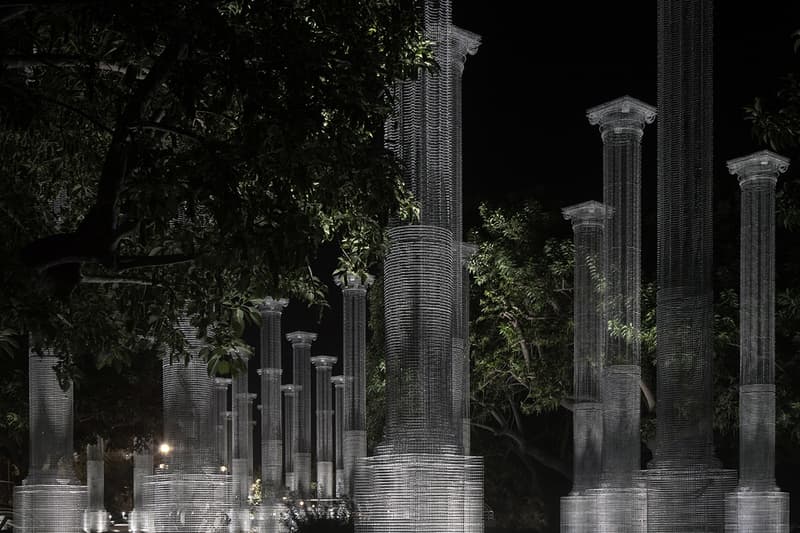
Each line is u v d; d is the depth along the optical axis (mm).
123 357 11398
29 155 11547
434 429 11852
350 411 31141
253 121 8617
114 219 8844
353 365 31250
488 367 31531
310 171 9500
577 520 19844
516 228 32188
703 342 12906
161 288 10484
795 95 10688
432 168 12508
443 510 11617
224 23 8305
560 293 31453
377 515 11711
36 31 9250
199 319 10875
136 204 8766
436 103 12734
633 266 19516
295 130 8531
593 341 22516
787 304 26391
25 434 28328
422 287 12094
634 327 19312
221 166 8422
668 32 13852
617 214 19625
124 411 28125
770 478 19422
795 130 10594
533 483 35625
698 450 12680
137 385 28906
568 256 30844
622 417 19016
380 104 9945
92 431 28500
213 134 10273
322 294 11570
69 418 16922
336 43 9664
